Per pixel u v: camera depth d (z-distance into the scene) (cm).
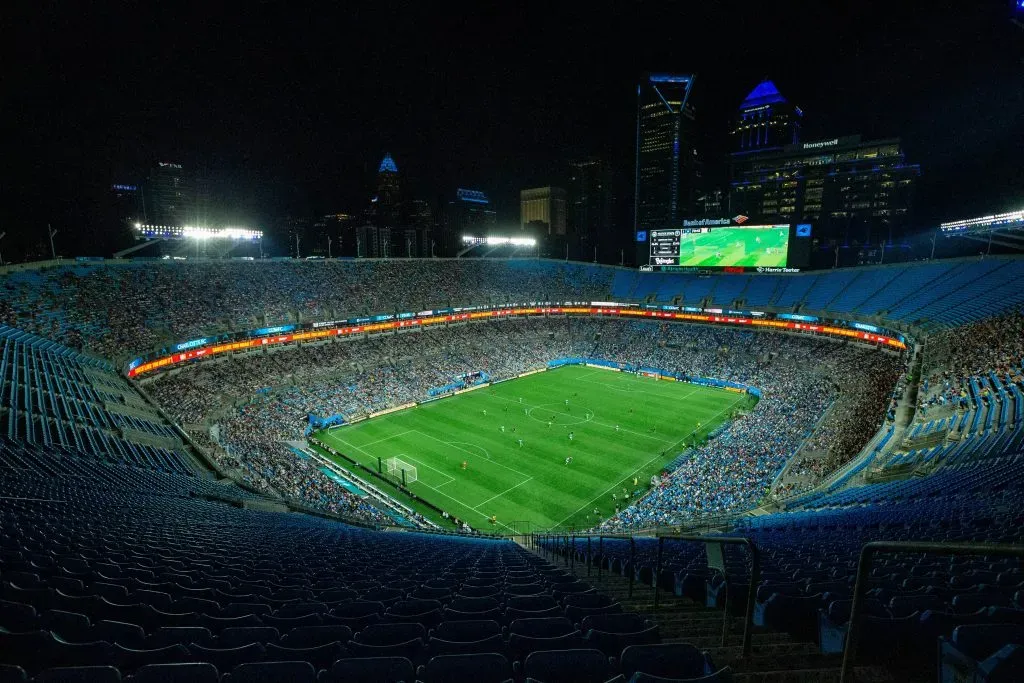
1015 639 455
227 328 7181
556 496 5066
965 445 3231
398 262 10444
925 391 4850
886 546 414
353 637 695
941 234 8556
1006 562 1177
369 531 3152
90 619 757
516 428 6669
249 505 3419
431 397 7756
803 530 2022
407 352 8700
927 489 2448
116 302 6612
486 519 4697
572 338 10294
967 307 6406
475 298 10275
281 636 687
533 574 1405
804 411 6181
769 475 4744
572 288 11281
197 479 3747
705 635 775
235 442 5531
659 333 9862
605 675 527
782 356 8219
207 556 1444
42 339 5325
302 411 6669
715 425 6675
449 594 1070
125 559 1283
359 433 6481
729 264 9681
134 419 4656
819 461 4697
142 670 487
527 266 11931
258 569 1330
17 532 1422
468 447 6119
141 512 2200
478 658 538
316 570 1385
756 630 785
